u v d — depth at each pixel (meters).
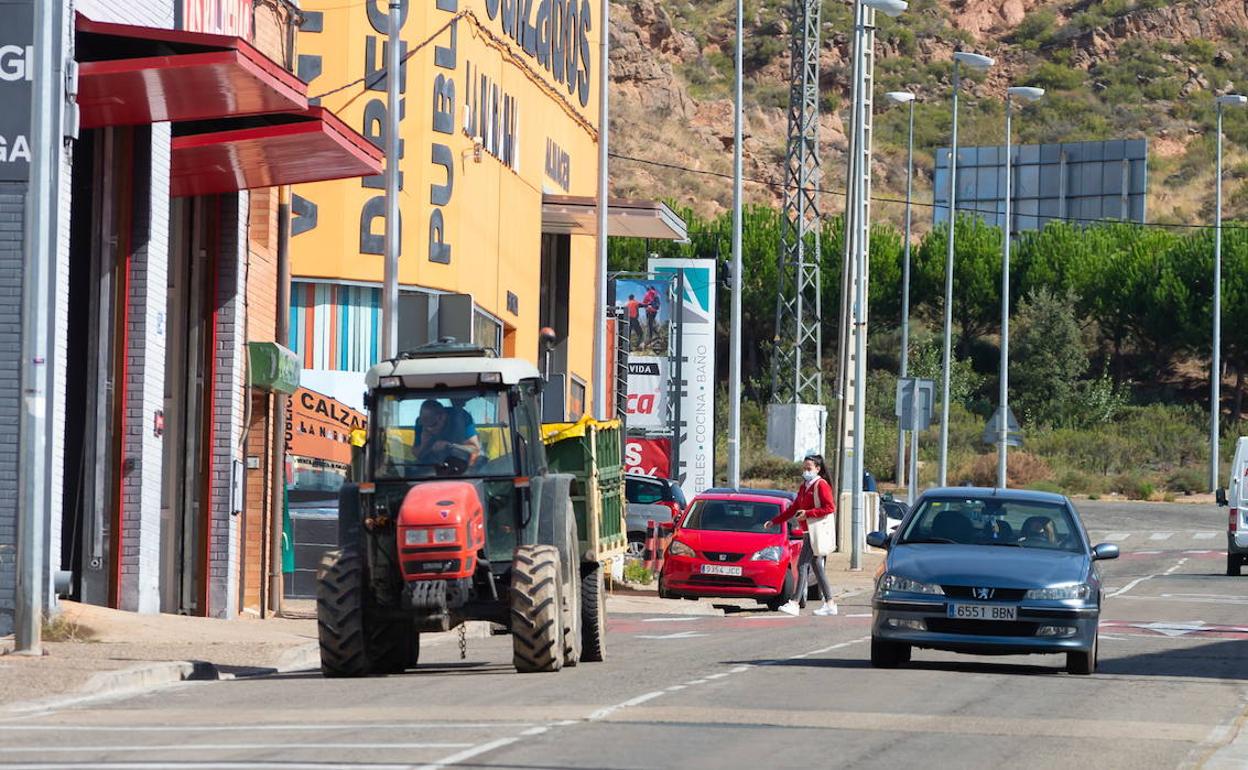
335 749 23.73
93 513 46.91
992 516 40.47
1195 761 24.84
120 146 47.22
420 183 72.00
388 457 36.72
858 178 96.31
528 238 88.31
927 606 37.38
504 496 36.75
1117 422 198.12
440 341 38.66
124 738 25.36
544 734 25.44
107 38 42.75
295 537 63.41
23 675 33.31
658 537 82.69
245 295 55.62
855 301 96.56
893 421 192.88
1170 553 106.69
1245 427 194.75
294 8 60.78
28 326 37.06
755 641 47.59
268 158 49.66
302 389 63.81
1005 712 30.05
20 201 40.19
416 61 71.38
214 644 41.59
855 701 31.00
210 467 54.34
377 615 36.53
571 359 102.25
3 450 40.41
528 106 87.44
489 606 36.59
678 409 106.12
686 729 26.42
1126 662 42.50
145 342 47.62
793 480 175.12
